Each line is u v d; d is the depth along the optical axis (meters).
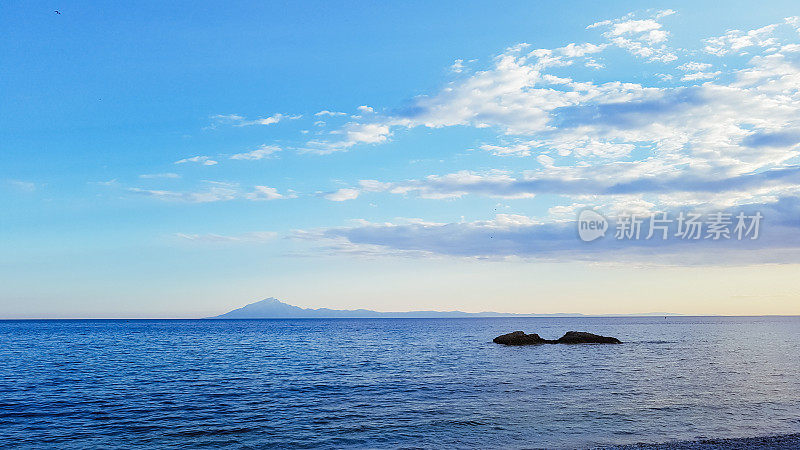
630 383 36.91
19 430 23.66
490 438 21.86
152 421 25.34
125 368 48.62
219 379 40.38
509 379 39.34
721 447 20.30
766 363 51.25
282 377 41.56
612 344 80.12
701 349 70.44
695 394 32.19
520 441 21.36
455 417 25.77
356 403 29.73
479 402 29.77
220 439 22.06
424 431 23.06
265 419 25.66
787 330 146.75
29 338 111.25
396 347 79.81
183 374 43.81
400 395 32.38
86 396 32.38
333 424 24.52
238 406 29.03
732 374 42.19
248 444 21.28
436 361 54.84
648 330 151.62
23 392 33.94
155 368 48.62
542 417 25.67
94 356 62.56
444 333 143.00
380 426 24.05
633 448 20.22
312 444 21.22
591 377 40.34
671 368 46.75
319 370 46.72
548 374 42.47
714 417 25.72
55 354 65.50
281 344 90.06
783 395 31.81
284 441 21.64
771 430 23.28
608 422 24.61
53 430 23.64
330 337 118.88
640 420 25.03
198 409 28.20
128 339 107.81
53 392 33.97
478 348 74.56
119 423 24.94
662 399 30.45
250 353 68.06
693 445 20.58
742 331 140.75
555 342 81.25
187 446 21.02
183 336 124.62
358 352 69.38
